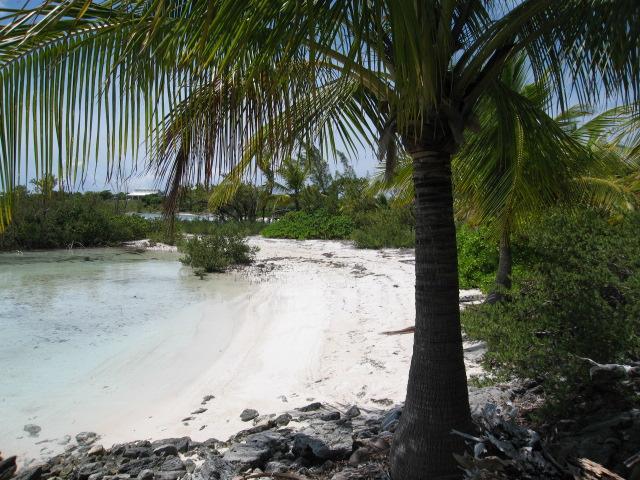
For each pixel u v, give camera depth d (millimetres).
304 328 9773
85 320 11055
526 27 3111
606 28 2719
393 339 8461
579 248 5660
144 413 6156
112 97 2387
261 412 5934
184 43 2236
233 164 2477
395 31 1965
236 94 2375
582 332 4484
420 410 3221
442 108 2896
